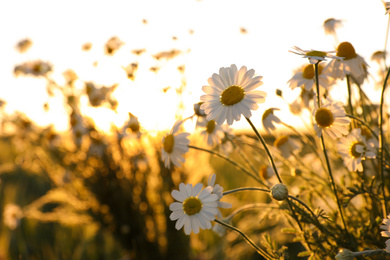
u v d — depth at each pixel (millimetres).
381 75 545
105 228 846
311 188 499
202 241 919
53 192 905
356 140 449
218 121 402
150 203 809
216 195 411
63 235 1041
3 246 995
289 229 450
